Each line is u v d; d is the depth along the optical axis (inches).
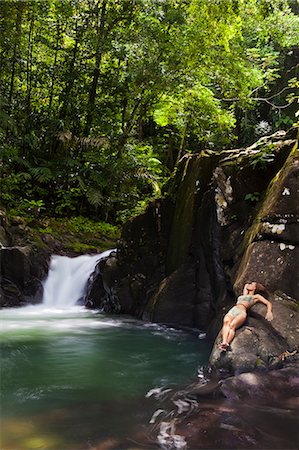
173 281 318.7
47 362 208.7
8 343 250.1
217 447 111.8
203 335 279.9
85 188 541.3
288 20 601.6
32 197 554.6
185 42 471.5
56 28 556.1
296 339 185.6
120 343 255.6
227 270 269.4
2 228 425.4
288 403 141.5
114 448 112.4
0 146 501.7
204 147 716.0
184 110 557.3
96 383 174.2
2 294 386.3
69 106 562.6
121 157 556.7
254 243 235.1
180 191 355.6
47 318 345.4
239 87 522.6
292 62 710.5
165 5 490.0
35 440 118.1
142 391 163.0
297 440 115.4
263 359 174.9
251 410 136.0
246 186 277.6
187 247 321.7
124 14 529.3
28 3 509.0
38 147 560.4
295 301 211.2
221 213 284.2
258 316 198.1
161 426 126.8
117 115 592.1
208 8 381.4
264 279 221.0
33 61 558.6
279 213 230.5
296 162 236.2
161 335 280.4
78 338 268.4
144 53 493.7
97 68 555.2
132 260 379.9
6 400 152.3
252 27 599.2
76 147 558.9
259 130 713.0
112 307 384.8
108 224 564.1
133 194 597.6
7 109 537.0
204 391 158.6
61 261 447.2
